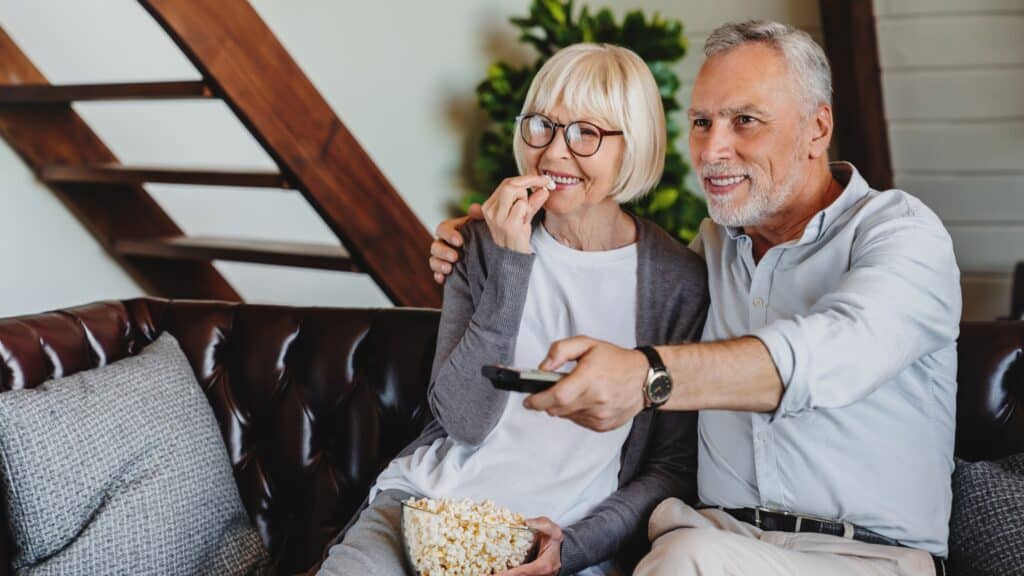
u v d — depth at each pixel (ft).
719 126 5.35
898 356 4.59
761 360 4.25
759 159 5.31
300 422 6.66
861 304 4.57
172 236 11.18
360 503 6.56
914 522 5.20
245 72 8.57
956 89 11.87
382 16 12.55
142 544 5.61
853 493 5.19
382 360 6.64
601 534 5.44
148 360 6.36
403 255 9.92
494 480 5.72
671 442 5.99
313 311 6.89
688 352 4.18
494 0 13.92
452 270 6.14
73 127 10.42
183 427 6.16
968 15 11.25
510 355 5.72
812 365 4.27
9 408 5.35
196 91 8.65
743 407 4.30
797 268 5.40
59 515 5.39
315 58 11.91
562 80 5.71
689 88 14.38
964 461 5.62
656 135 5.85
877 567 4.89
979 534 5.30
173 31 8.09
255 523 6.64
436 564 4.85
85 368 6.41
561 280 5.91
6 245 10.12
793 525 5.30
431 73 13.19
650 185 6.00
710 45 5.50
